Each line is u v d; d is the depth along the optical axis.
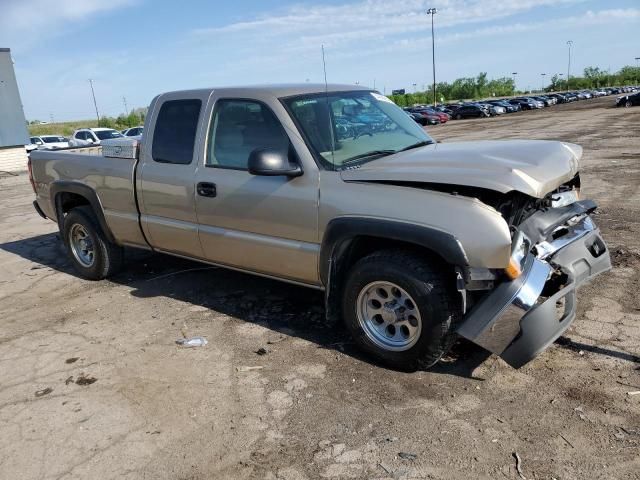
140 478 2.71
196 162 4.38
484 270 3.07
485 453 2.72
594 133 20.12
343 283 3.76
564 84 135.75
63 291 5.55
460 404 3.13
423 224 3.16
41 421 3.23
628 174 10.12
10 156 22.59
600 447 2.70
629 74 130.75
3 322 4.82
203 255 4.59
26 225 9.35
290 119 3.82
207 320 4.53
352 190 3.47
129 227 5.09
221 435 3.01
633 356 3.48
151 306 4.93
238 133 4.12
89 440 3.03
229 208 4.14
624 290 4.48
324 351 3.88
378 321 3.61
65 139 29.20
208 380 3.58
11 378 3.77
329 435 2.95
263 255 4.07
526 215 3.53
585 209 3.99
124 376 3.70
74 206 5.96
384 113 4.49
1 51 21.73
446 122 45.19
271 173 3.58
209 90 4.38
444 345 3.32
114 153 5.05
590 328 3.88
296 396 3.34
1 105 22.11
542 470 2.58
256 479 2.65
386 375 3.50
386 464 2.69
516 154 3.52
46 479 2.73
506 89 131.62
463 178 3.10
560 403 3.07
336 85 4.48
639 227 6.29
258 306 4.75
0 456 2.93
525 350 3.08
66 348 4.19
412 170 3.33
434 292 3.22
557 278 3.59
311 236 3.71
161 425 3.13
